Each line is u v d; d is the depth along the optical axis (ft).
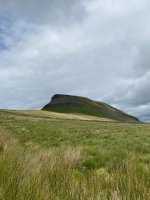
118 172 20.58
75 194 15.16
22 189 14.70
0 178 16.56
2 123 142.10
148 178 18.83
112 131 102.42
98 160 30.68
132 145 50.03
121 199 14.43
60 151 31.22
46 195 14.37
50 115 357.00
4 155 22.54
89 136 75.82
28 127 111.65
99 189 16.38
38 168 19.85
